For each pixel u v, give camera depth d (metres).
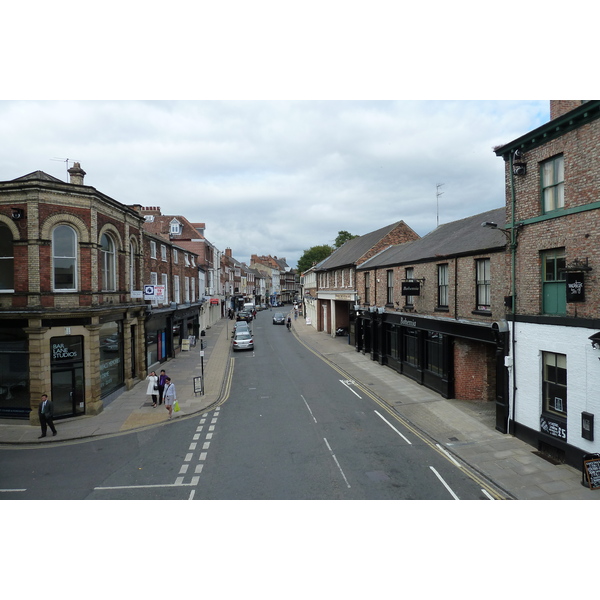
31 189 14.57
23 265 14.74
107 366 17.72
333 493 9.56
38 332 14.64
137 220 20.78
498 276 14.07
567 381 10.73
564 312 11.01
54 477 10.80
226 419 15.43
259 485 10.07
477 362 17.02
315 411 16.08
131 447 12.87
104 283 17.50
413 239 31.72
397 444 12.55
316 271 43.78
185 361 27.41
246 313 57.41
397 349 22.94
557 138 11.03
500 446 12.07
